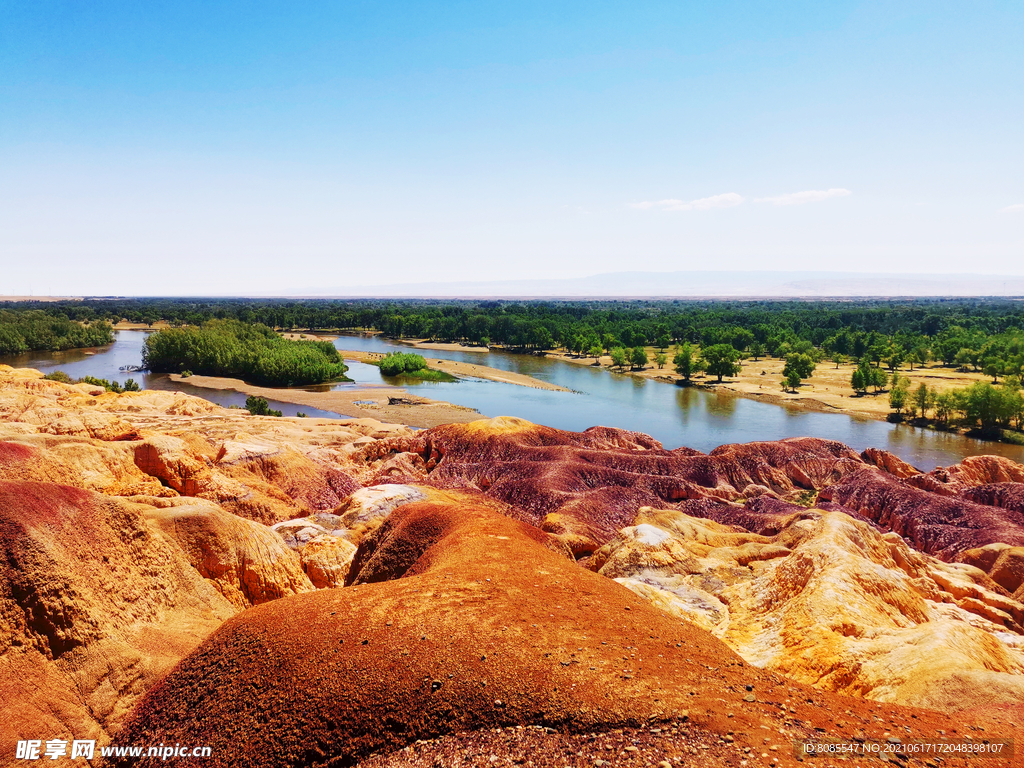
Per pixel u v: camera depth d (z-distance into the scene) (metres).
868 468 60.41
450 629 17.23
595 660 15.66
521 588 20.42
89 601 21.72
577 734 13.10
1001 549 39.19
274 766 13.97
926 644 19.66
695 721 13.16
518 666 15.36
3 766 16.81
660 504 54.22
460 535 27.59
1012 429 90.06
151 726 16.69
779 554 35.16
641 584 30.28
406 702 14.56
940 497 50.38
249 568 28.91
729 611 28.50
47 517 22.77
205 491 42.56
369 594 20.05
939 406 96.19
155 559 25.61
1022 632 29.42
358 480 56.50
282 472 50.59
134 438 51.06
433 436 70.69
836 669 20.59
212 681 16.88
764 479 63.12
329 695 15.06
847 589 24.92
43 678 19.33
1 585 20.17
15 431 47.97
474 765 12.74
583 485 56.59
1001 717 14.57
